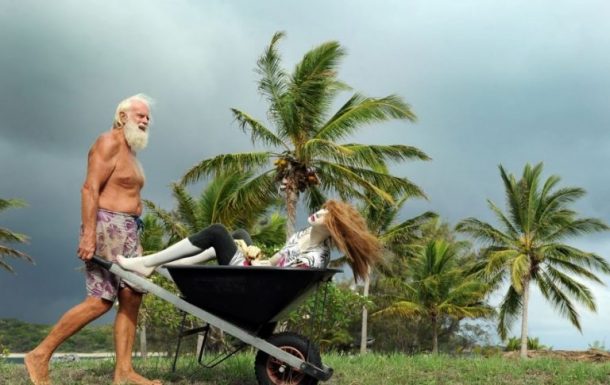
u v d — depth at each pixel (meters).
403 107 28.33
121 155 6.64
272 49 29.02
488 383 7.89
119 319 6.80
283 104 28.97
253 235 33.72
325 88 28.70
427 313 45.91
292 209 30.05
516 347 50.53
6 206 37.34
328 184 30.91
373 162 30.05
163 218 34.31
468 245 49.97
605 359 22.23
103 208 6.52
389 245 42.44
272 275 5.87
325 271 5.98
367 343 54.25
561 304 42.06
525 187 42.44
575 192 41.78
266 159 29.72
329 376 6.12
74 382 6.91
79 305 6.48
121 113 6.71
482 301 48.03
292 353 6.17
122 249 6.57
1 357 10.19
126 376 6.75
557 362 10.27
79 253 6.32
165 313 25.34
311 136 29.86
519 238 42.72
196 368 7.80
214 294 6.03
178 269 6.00
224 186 33.12
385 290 51.56
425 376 8.25
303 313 21.73
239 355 8.98
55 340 6.51
